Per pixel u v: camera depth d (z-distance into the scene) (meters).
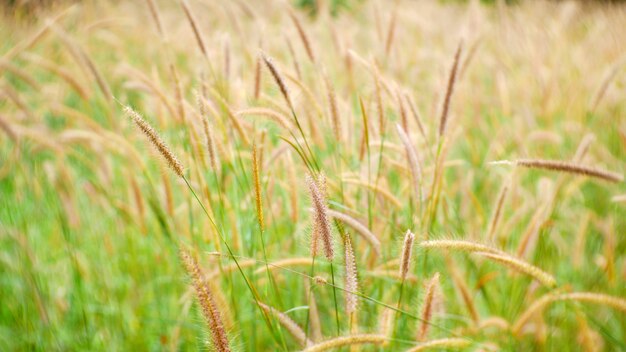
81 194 1.61
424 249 1.14
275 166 1.35
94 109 1.89
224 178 1.30
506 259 1.05
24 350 1.31
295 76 1.28
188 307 1.30
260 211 1.04
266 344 1.31
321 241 1.03
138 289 1.42
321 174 1.06
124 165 1.58
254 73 1.30
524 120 1.95
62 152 1.49
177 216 1.42
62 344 1.32
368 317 1.24
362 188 1.29
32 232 1.49
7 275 1.43
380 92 1.22
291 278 1.34
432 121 1.42
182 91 1.27
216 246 1.19
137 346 1.34
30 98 2.09
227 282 1.25
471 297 1.22
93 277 1.43
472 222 1.44
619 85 2.10
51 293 1.40
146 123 1.04
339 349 1.15
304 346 1.08
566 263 1.46
